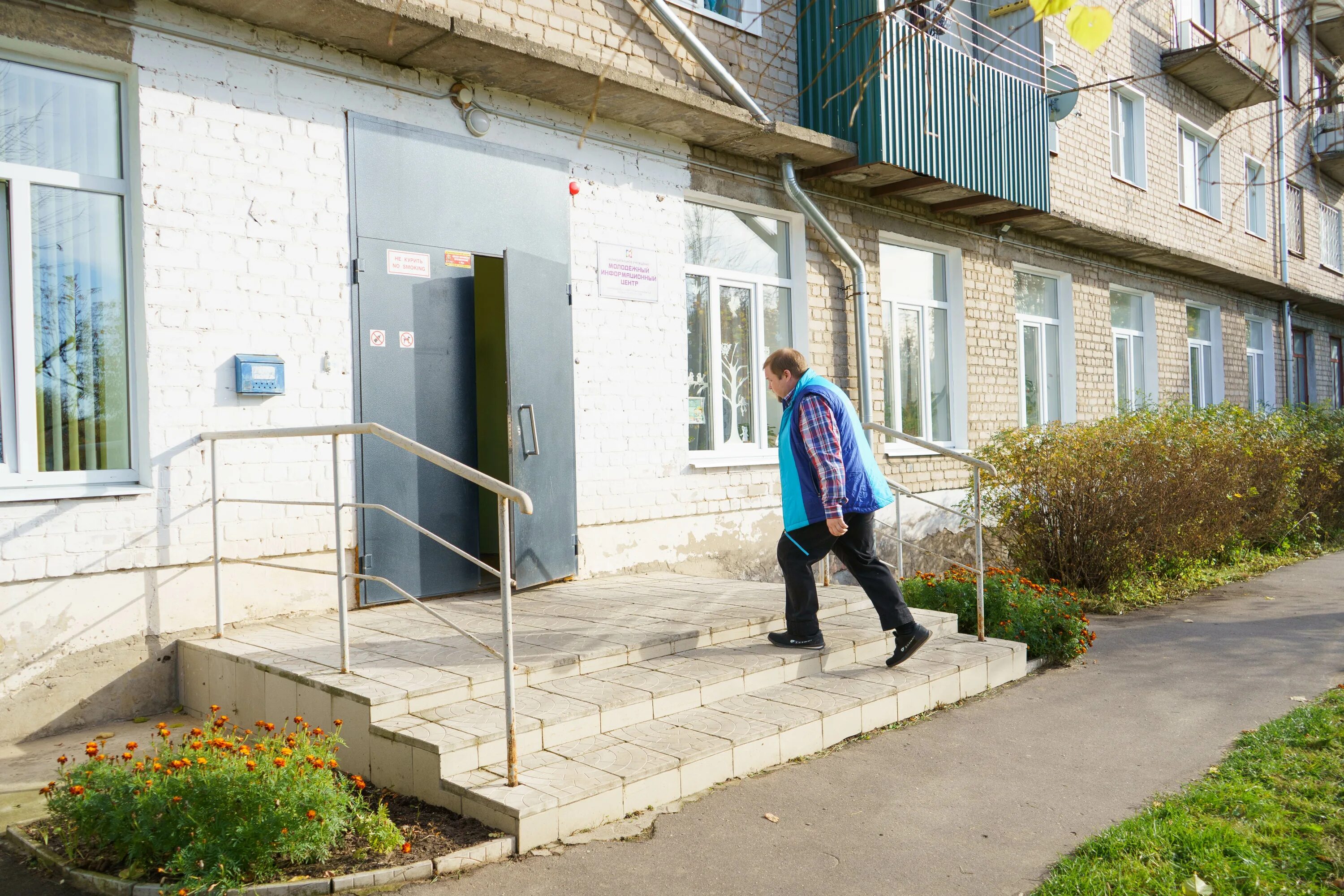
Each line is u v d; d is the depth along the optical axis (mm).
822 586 7062
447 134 6340
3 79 4762
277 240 5508
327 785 3279
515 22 6598
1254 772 4234
